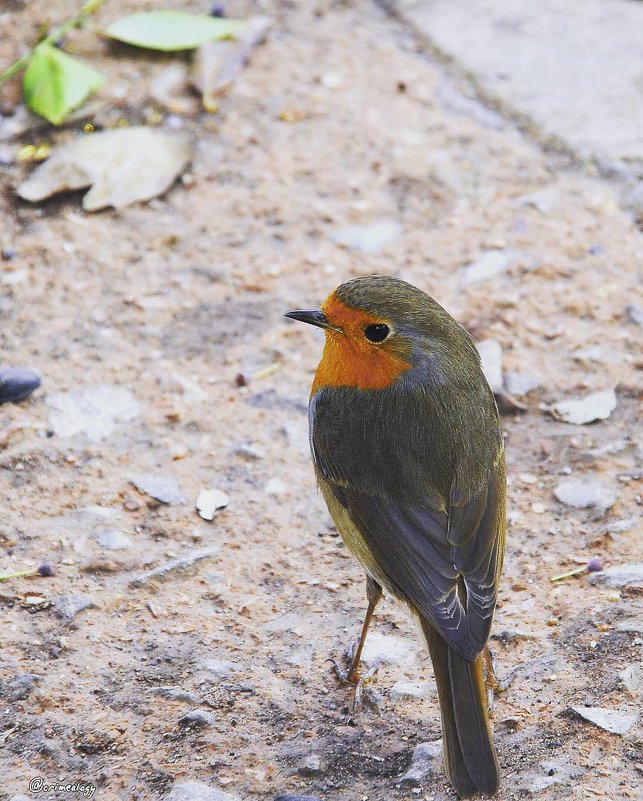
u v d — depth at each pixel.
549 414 10.54
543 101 14.12
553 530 9.38
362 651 8.28
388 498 7.97
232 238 12.37
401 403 8.07
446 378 8.10
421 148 13.47
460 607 7.34
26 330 11.22
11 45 14.19
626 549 9.10
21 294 11.59
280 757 7.48
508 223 12.55
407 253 12.20
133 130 13.30
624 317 11.45
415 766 7.34
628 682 7.73
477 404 8.16
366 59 14.70
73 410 10.44
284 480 9.95
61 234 12.27
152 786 7.25
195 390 10.77
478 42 15.04
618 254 12.18
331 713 7.85
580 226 12.52
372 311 8.05
